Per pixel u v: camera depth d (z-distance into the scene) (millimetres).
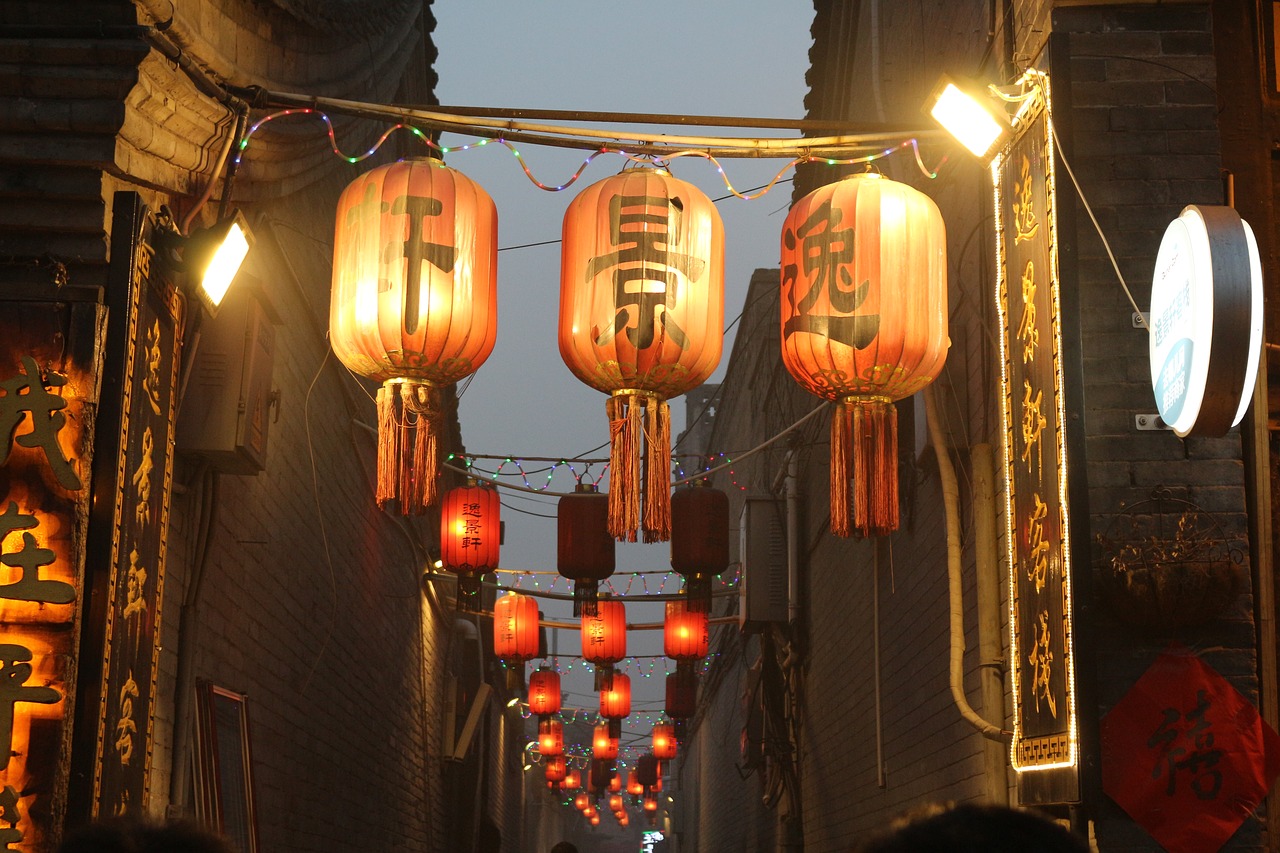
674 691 18781
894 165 8750
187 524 5906
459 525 12312
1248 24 5707
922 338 5094
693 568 12742
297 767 8109
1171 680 4895
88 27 4809
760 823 17312
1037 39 5684
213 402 5805
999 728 6141
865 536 5250
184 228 5414
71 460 4738
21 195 4859
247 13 5969
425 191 5184
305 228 8008
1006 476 5762
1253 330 4254
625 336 5012
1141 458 5133
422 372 5207
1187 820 4766
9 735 4520
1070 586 4922
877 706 9352
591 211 5195
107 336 4852
